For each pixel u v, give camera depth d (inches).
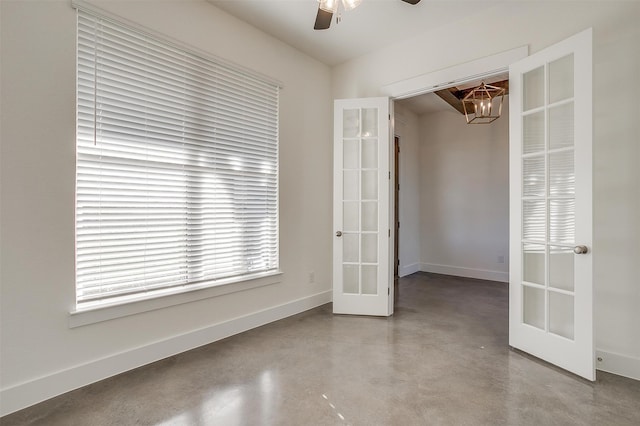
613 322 87.1
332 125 156.2
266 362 93.3
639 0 83.0
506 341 108.3
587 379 81.7
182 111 100.7
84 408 71.5
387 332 116.7
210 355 98.0
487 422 66.6
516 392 77.4
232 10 111.0
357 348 102.7
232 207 115.1
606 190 87.9
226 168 113.0
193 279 104.1
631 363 83.9
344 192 140.6
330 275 156.3
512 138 102.2
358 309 136.5
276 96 130.3
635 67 83.5
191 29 101.9
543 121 95.3
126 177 89.0
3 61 69.8
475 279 205.3
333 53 142.0
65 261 78.2
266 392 77.7
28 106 72.9
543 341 92.7
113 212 86.8
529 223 98.5
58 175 77.2
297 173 139.2
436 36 122.2
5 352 70.1
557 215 90.5
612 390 78.1
